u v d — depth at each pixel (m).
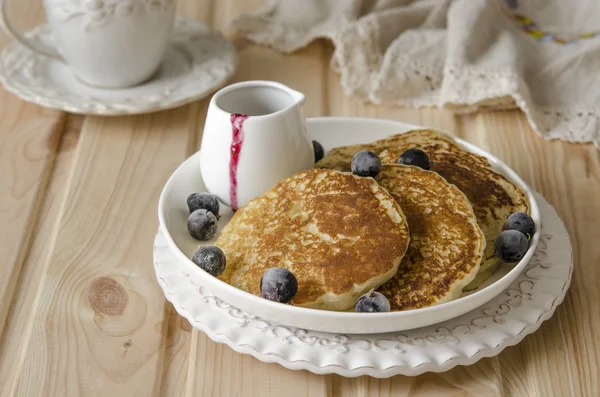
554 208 0.72
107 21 0.77
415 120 0.83
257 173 0.67
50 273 0.67
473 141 0.81
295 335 0.61
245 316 0.62
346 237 0.62
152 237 0.70
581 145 0.80
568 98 0.83
